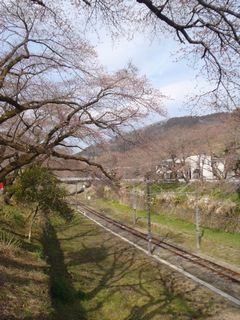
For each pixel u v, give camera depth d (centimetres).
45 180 1955
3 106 1362
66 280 1667
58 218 2505
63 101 1139
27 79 1191
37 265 1441
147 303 1432
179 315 1294
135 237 3145
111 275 1922
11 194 2241
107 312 1406
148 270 2000
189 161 3800
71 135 1285
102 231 3531
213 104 644
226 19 537
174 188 4016
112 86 1224
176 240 2870
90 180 1672
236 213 2881
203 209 3209
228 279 1727
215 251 2358
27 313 921
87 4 603
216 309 1335
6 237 1672
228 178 3022
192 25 559
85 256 2377
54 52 1117
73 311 1340
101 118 1250
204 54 602
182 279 1762
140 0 539
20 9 985
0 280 1103
